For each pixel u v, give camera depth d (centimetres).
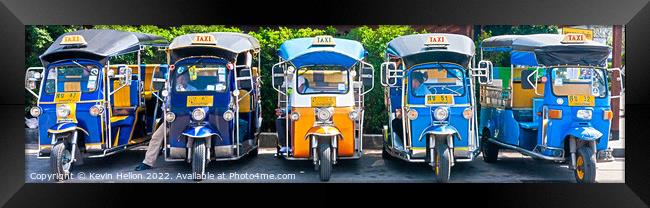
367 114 937
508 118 775
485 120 851
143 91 850
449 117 705
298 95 715
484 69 734
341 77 734
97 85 735
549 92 704
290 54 728
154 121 811
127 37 782
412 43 741
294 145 714
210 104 713
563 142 692
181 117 712
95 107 725
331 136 694
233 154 727
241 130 782
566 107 689
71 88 730
